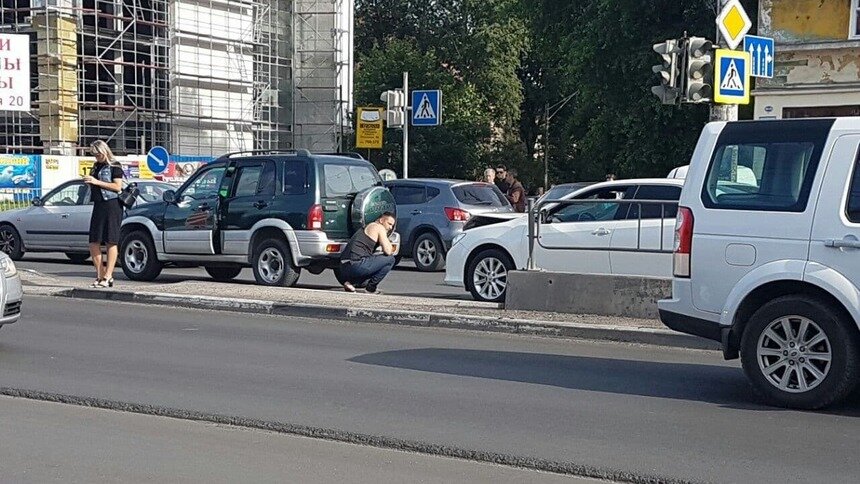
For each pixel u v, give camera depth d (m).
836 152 7.91
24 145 42.56
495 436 7.11
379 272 15.20
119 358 10.01
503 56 57.66
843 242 7.73
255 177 16.09
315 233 15.42
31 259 22.73
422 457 6.70
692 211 8.44
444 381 9.02
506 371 9.51
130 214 17.20
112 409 8.02
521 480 6.17
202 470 6.34
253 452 6.77
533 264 13.31
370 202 15.73
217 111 47.31
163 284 16.14
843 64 25.17
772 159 8.16
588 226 13.27
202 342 11.02
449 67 58.59
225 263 16.31
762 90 26.16
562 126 60.47
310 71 52.09
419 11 62.47
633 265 12.83
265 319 12.89
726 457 6.59
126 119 43.25
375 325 12.45
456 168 53.00
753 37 17.81
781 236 8.00
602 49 33.88
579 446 6.84
